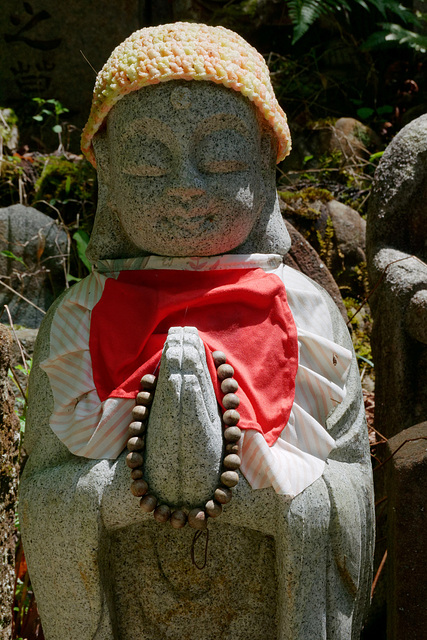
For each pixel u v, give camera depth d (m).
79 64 5.66
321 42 5.82
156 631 2.20
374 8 5.83
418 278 3.23
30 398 2.37
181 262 2.32
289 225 3.89
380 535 3.16
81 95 5.67
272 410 2.16
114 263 2.43
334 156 5.21
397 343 3.24
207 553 2.18
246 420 2.10
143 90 2.22
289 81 5.55
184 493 2.04
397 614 2.43
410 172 3.44
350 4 5.84
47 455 2.27
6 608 2.51
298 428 2.20
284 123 2.44
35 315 4.62
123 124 2.26
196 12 5.66
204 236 2.26
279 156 2.50
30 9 5.66
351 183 5.11
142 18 5.67
